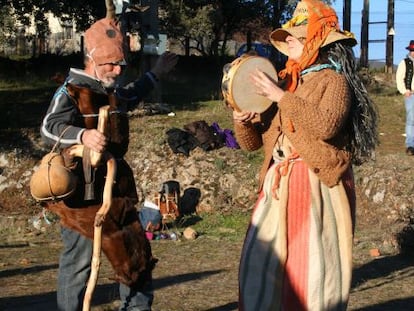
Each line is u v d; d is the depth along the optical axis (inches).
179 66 1029.8
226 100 176.6
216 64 1059.3
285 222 167.3
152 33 588.7
